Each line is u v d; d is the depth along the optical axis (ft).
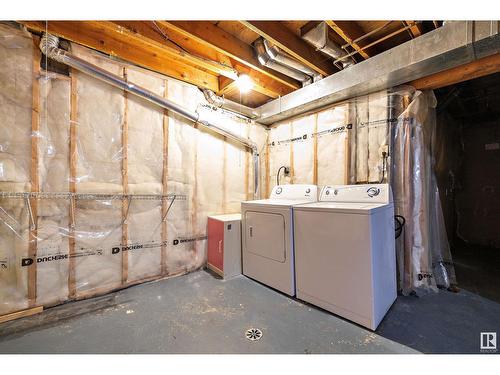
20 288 6.03
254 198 11.19
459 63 6.19
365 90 7.98
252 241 8.57
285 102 9.92
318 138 9.78
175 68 8.71
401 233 7.47
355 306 5.73
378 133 8.07
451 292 7.45
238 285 8.04
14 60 5.99
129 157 7.77
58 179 6.56
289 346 4.96
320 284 6.44
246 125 11.32
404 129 7.53
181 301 6.89
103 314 6.16
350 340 5.14
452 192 13.50
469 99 11.08
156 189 8.33
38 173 6.27
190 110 8.75
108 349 4.85
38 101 6.28
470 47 5.48
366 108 8.39
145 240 8.11
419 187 7.45
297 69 8.07
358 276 5.66
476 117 13.37
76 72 6.86
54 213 6.50
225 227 8.70
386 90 7.87
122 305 6.64
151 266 8.25
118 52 7.38
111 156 7.44
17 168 6.00
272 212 7.73
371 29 6.70
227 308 6.50
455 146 13.61
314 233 6.57
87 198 7.00
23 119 6.09
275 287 7.64
